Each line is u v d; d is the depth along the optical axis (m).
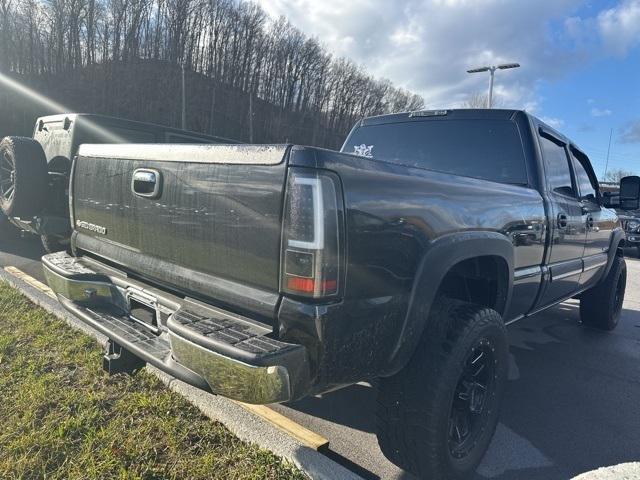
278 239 1.88
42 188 4.98
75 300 2.83
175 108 49.03
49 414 2.80
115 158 2.77
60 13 47.56
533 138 3.62
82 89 45.19
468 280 3.03
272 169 1.90
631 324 6.10
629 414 3.50
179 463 2.43
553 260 3.75
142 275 2.63
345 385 2.02
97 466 2.38
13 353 3.57
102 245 2.95
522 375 4.19
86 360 3.46
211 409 2.83
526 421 3.34
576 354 4.80
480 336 2.39
